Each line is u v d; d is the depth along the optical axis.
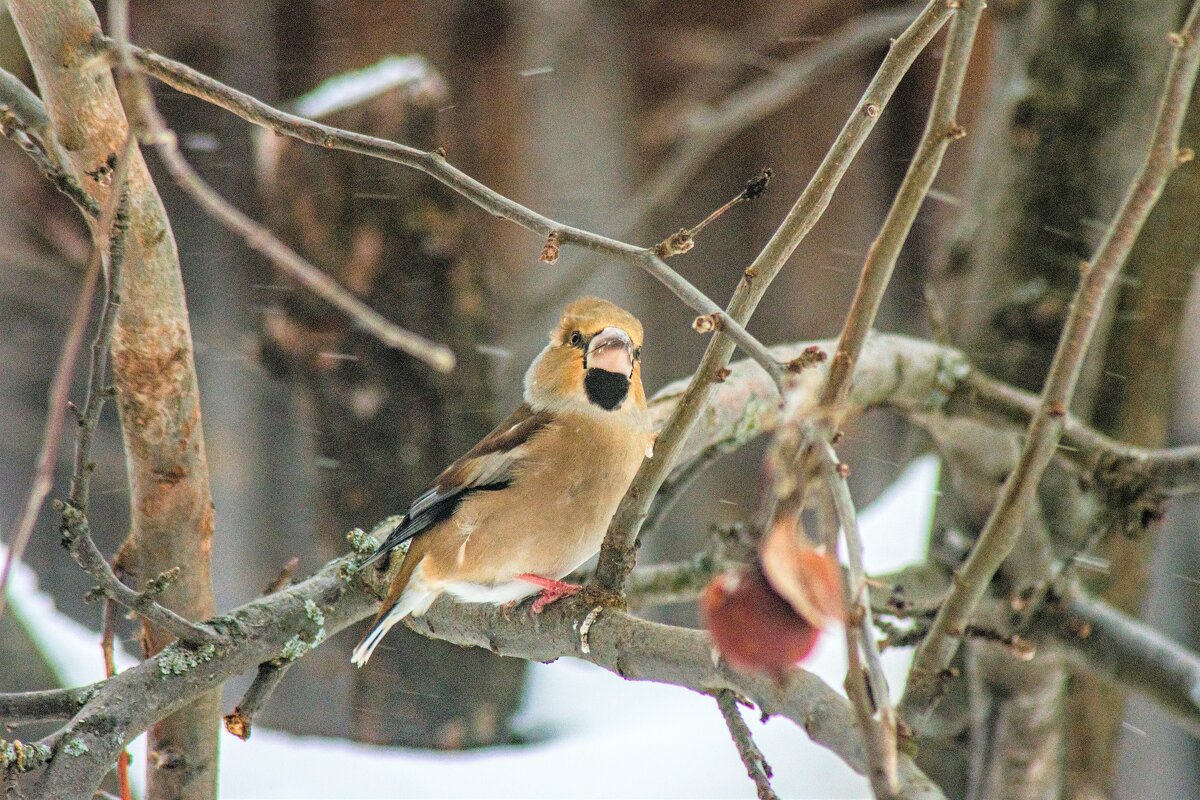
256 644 7.45
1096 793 11.56
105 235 4.51
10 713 7.02
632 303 16.69
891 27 14.73
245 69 14.09
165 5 14.09
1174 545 14.59
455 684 12.44
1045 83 11.54
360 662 8.17
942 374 10.71
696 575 10.86
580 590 7.32
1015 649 7.42
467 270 12.62
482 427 12.67
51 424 4.34
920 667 7.62
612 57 16.73
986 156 12.13
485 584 8.34
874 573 11.84
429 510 8.46
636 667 6.79
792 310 16.78
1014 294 11.63
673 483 10.41
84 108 7.41
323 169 12.23
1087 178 11.45
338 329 12.36
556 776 11.78
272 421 13.92
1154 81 11.36
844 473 4.16
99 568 6.68
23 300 14.74
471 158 16.22
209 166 14.11
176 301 7.87
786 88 14.98
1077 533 11.38
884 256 5.31
